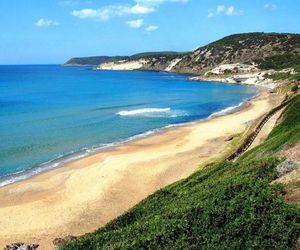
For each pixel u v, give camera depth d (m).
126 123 71.75
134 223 21.92
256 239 15.81
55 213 33.00
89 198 35.84
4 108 86.25
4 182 40.53
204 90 135.75
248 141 45.78
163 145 55.00
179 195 25.27
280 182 20.02
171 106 95.69
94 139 58.91
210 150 50.75
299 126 31.92
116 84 159.25
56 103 97.12
